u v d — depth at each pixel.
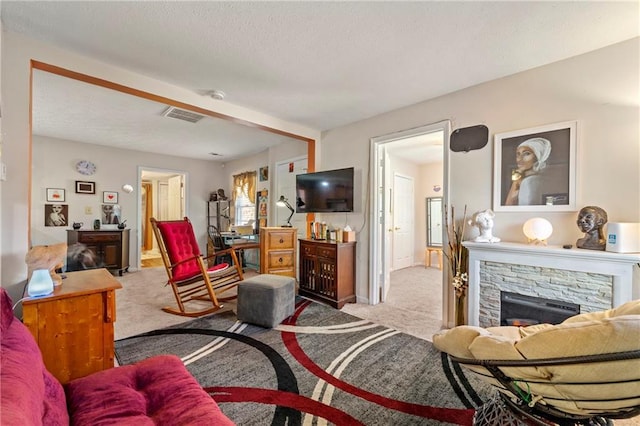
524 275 2.14
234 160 6.55
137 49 2.05
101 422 0.93
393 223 5.49
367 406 1.58
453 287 2.66
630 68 1.90
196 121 3.78
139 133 4.37
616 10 1.62
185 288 3.99
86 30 1.83
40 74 2.47
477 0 1.55
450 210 2.74
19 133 1.85
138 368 1.27
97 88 2.76
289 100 2.96
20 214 1.84
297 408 1.56
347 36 1.89
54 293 1.59
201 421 0.93
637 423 1.47
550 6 1.60
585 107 2.06
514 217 2.35
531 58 2.14
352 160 3.66
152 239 8.38
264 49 2.04
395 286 4.32
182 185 6.35
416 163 6.13
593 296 1.85
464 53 2.08
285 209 4.96
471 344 0.97
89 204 5.00
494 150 2.46
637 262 1.66
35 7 1.62
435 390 1.73
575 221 2.08
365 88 2.67
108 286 1.73
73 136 4.53
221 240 5.45
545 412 0.93
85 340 1.67
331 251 3.41
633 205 1.88
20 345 0.91
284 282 2.85
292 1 1.57
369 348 2.25
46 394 0.91
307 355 2.14
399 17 1.70
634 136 1.88
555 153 2.16
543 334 0.81
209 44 1.99
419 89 2.68
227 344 2.31
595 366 0.70
